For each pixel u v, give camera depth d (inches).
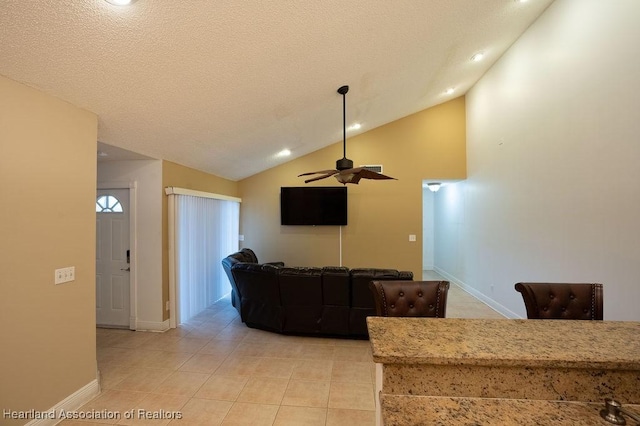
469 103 219.0
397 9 96.5
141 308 152.9
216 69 95.6
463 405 37.4
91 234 95.7
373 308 135.1
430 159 229.9
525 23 140.9
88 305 94.3
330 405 91.0
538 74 137.8
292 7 79.7
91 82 83.7
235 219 234.5
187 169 175.8
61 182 85.9
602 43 103.2
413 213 231.0
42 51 68.9
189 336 145.3
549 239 130.9
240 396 95.7
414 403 37.8
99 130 110.0
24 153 75.9
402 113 221.9
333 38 99.7
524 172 149.3
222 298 210.5
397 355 39.6
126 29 70.1
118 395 96.3
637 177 90.8
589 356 39.1
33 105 78.2
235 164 202.7
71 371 88.4
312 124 177.5
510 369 39.2
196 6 69.7
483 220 196.7
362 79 139.9
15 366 73.5
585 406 37.4
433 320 53.6
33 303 77.7
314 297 138.4
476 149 207.2
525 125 148.4
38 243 79.1
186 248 167.2
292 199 236.2
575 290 78.0
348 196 236.1
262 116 143.1
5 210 71.6
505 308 169.0
